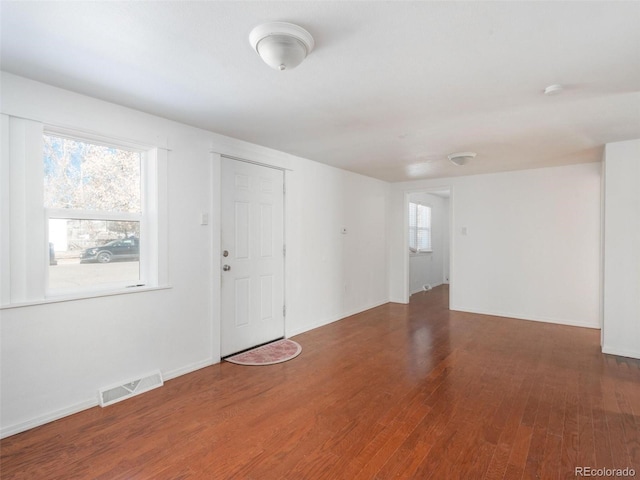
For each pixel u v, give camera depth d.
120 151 2.77
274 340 4.02
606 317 3.59
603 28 1.62
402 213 6.22
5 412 2.12
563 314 4.78
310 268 4.53
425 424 2.26
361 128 3.13
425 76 2.12
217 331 3.35
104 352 2.57
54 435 2.13
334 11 1.50
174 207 3.00
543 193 4.90
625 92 2.34
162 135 2.89
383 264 6.15
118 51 1.85
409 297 6.75
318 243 4.66
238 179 3.59
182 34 1.69
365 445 2.04
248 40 1.74
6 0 1.41
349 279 5.27
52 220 2.40
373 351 3.67
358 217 5.46
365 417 2.35
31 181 2.22
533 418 2.33
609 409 2.45
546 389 2.77
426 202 7.93
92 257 2.61
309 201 4.50
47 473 1.79
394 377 3.01
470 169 5.02
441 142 3.60
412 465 1.87
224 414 2.39
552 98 2.44
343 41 1.74
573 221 4.70
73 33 1.67
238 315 3.61
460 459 1.91
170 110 2.72
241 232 3.63
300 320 4.38
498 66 2.00
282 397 2.64
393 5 1.46
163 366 2.93
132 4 1.45
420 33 1.67
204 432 2.17
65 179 2.46
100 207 2.65
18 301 2.18
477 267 5.44
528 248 5.02
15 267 2.17
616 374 3.06
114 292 2.62
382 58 1.91
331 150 3.97
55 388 2.32
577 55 1.87
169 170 2.96
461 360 3.41
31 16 1.53
